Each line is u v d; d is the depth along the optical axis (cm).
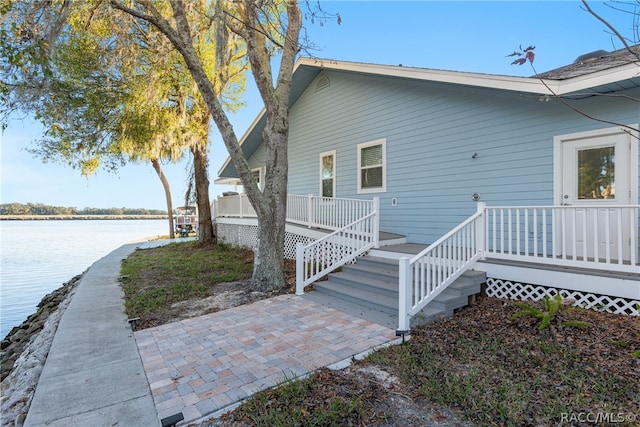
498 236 632
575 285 439
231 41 861
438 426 235
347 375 309
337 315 482
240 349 377
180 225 2588
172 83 1142
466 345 358
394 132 820
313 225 877
